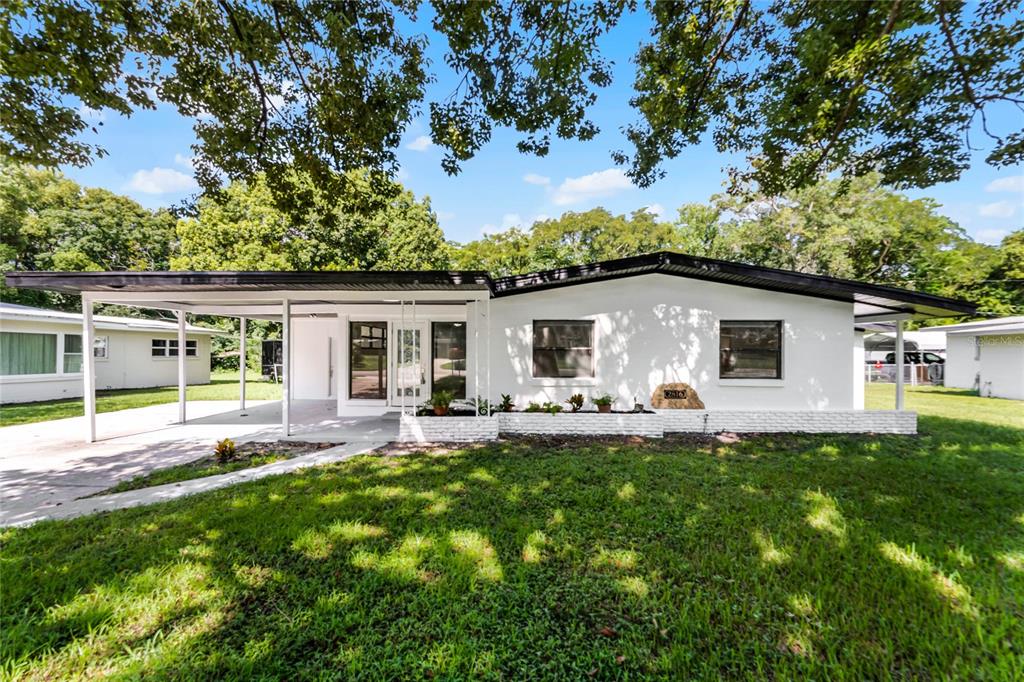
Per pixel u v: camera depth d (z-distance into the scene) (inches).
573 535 142.6
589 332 349.4
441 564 123.4
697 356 339.6
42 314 518.9
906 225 778.8
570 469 217.9
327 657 88.2
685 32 187.6
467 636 94.0
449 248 1006.4
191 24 198.2
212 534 144.0
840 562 124.7
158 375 716.7
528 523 152.0
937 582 115.0
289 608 104.7
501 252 1043.3
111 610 103.5
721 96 233.6
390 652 89.3
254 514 160.7
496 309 347.9
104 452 265.6
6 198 752.3
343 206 286.4
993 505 168.1
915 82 190.5
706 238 952.9
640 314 343.3
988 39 183.6
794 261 797.9
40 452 266.2
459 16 195.6
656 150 262.5
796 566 122.3
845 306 330.3
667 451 259.3
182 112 231.0
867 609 103.0
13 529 150.6
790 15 201.2
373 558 127.2
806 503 170.2
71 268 818.2
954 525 149.7
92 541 141.2
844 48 188.5
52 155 220.5
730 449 263.9
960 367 667.4
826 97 205.0
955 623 98.1
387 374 401.1
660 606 104.4
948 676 83.4
